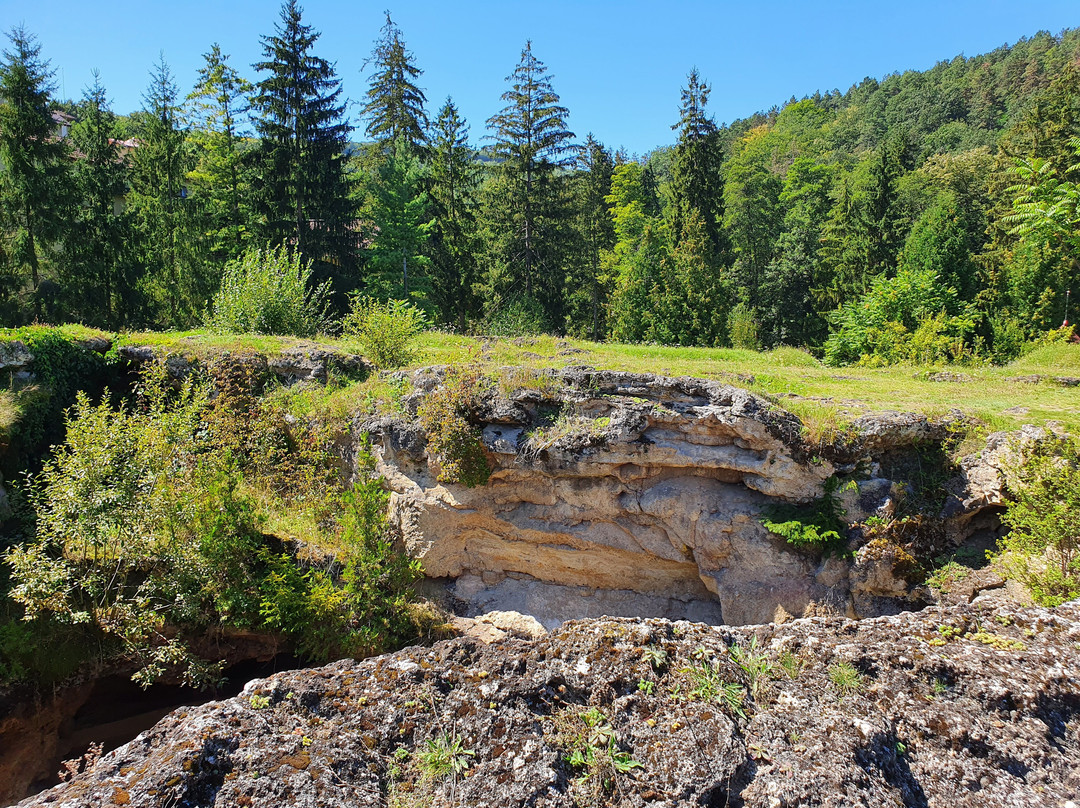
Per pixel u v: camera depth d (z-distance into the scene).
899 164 39.69
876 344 22.38
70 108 31.61
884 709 3.82
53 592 8.72
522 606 11.56
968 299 28.45
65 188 25.80
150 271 29.78
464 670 4.13
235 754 3.44
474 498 11.28
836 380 14.03
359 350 15.65
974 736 3.64
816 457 9.62
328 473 12.30
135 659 9.28
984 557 9.10
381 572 10.17
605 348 18.47
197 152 33.19
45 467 9.38
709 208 40.22
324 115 29.14
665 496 10.45
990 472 9.15
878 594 9.23
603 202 45.28
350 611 9.68
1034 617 4.41
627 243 38.00
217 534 9.53
